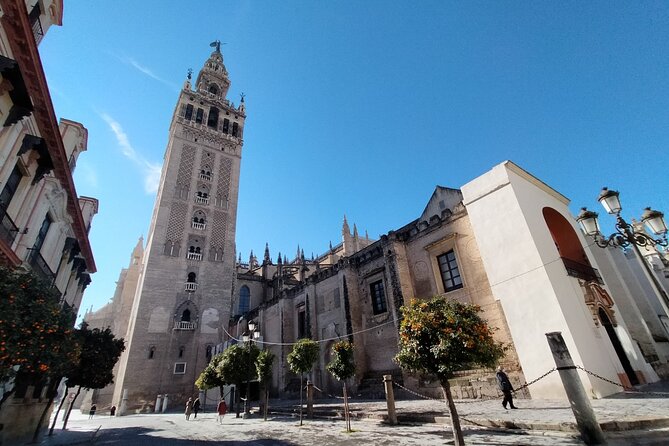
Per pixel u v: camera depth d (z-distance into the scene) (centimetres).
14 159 1344
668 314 894
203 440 1439
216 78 6756
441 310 940
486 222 1909
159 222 4662
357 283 2858
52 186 1727
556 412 1116
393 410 1361
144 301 4153
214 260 4872
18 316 934
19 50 1210
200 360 4209
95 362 2042
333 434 1286
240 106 6481
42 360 1035
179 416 3039
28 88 1320
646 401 1170
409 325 942
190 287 4519
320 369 2989
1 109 1198
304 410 2100
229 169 5691
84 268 2605
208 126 5819
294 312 3644
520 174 2003
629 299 2186
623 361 1767
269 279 5900
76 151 2133
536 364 1552
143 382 3803
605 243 1045
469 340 857
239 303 5494
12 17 1123
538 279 1627
